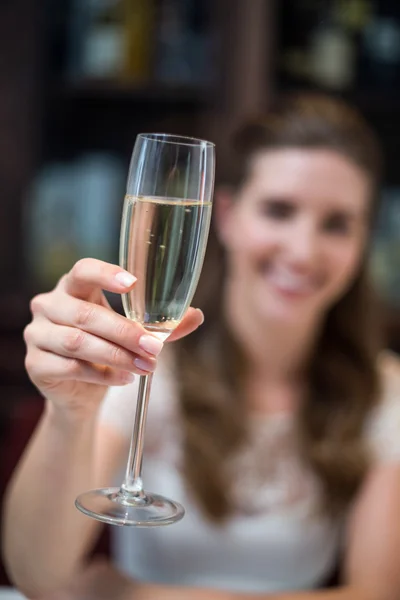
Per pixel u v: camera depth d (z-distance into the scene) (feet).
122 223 2.54
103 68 5.82
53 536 3.29
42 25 5.71
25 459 3.30
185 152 2.46
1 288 5.84
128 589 3.54
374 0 5.82
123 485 2.68
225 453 4.08
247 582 4.06
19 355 5.80
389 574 3.93
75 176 6.04
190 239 2.47
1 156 5.78
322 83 5.80
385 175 5.99
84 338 2.55
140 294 2.48
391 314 5.81
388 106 5.83
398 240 5.93
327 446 4.10
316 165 4.00
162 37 5.81
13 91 5.73
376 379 4.27
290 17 5.79
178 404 4.12
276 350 4.20
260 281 4.12
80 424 2.99
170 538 4.04
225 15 5.67
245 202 4.14
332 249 4.04
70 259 5.97
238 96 5.70
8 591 3.28
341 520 4.12
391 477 4.13
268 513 4.07
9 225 5.82
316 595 3.77
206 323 4.30
